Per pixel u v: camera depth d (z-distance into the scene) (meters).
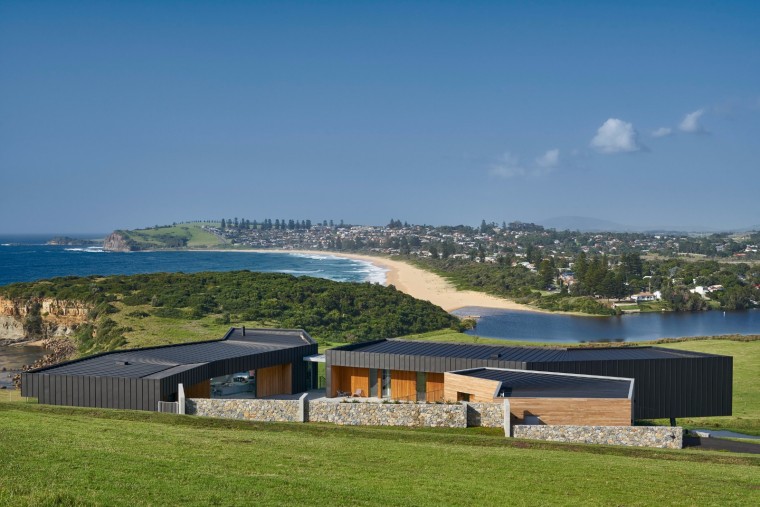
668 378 39.28
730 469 25.16
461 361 39.81
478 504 19.25
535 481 21.97
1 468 18.67
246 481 19.36
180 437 25.17
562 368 38.59
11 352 85.06
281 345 47.25
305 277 114.62
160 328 82.38
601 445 28.61
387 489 19.89
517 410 31.33
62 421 27.28
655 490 21.56
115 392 33.91
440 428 31.53
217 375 39.22
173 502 17.03
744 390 54.97
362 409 32.31
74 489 17.25
